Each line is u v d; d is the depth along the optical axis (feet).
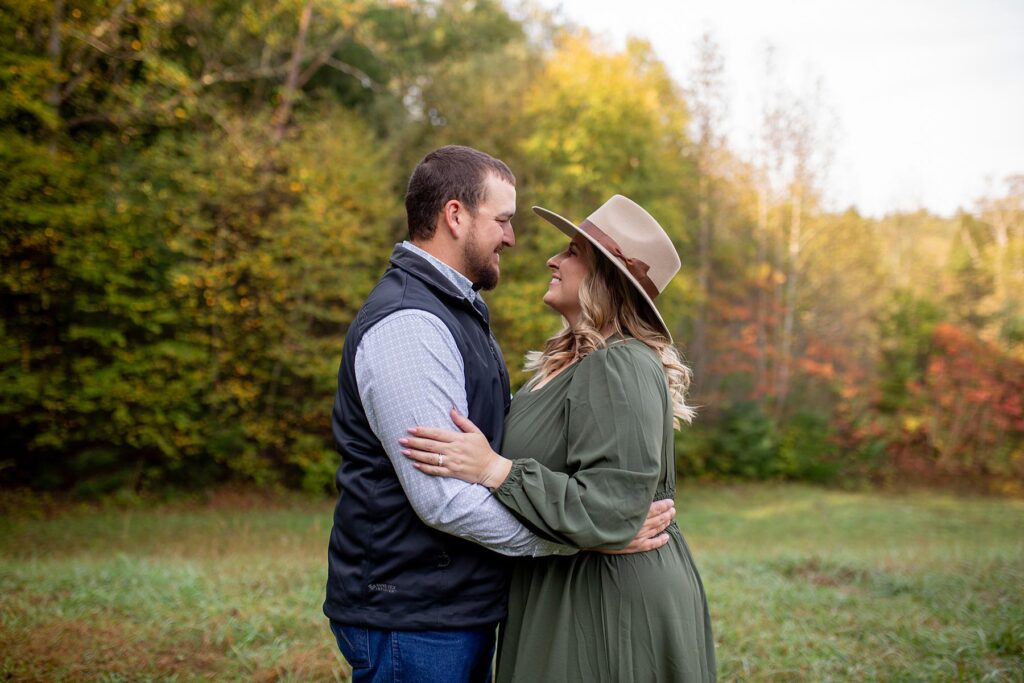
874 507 46.42
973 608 13.99
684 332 59.26
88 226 33.73
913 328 65.26
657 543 6.10
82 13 37.70
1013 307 68.54
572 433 5.97
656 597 5.96
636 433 5.80
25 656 10.16
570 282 6.84
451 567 5.81
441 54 57.93
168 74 37.86
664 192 52.47
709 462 55.62
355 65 51.75
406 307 5.75
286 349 39.24
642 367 6.08
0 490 33.83
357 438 5.90
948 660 10.98
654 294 6.77
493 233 6.26
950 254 74.90
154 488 37.06
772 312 62.13
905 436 62.28
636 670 5.84
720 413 58.29
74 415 35.09
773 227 61.67
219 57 43.78
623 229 6.72
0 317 33.53
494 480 5.62
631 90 47.14
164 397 35.42
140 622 12.00
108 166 37.68
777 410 60.75
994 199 79.00
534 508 5.51
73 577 14.87
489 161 6.33
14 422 34.78
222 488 38.83
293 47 47.57
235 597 13.69
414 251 6.14
